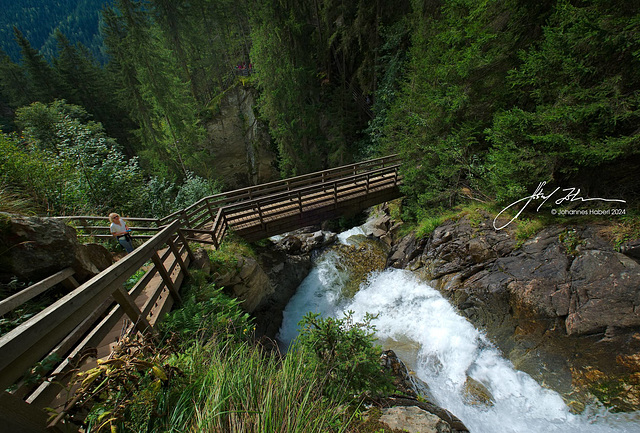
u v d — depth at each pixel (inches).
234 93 974.4
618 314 207.8
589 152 225.3
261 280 337.4
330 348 125.0
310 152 884.6
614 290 217.5
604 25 206.8
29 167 274.8
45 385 68.0
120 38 1082.1
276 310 363.3
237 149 1018.7
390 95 684.1
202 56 1111.0
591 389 194.2
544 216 294.8
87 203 323.3
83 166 348.8
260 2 735.7
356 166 544.4
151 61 712.4
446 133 413.4
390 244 510.3
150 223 355.6
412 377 242.5
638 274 213.6
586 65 234.1
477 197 386.6
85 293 79.8
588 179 267.3
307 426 73.5
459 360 257.4
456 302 311.0
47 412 60.6
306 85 800.9
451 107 374.0
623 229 236.8
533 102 317.4
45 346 62.1
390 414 115.4
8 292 115.9
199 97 1109.7
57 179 299.0
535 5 289.9
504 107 345.7
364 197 485.1
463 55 349.7
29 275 123.0
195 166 853.8
